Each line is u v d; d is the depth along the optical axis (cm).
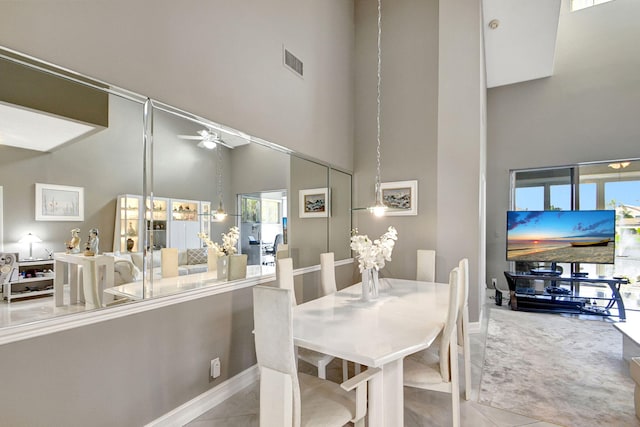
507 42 477
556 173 572
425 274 386
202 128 240
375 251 266
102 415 173
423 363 210
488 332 403
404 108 446
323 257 330
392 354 155
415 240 432
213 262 249
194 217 234
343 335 181
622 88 518
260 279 298
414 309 238
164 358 207
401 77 450
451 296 191
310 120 378
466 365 248
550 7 408
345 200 465
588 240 490
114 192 183
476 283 400
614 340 374
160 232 209
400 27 453
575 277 488
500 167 606
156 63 205
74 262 165
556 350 345
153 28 204
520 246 526
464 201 405
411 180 437
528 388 263
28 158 148
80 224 167
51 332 154
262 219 304
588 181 547
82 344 165
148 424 196
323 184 409
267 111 306
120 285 185
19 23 146
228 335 258
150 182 203
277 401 149
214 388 243
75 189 166
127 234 190
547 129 570
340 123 448
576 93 550
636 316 470
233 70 266
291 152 343
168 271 214
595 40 538
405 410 233
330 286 332
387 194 455
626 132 514
